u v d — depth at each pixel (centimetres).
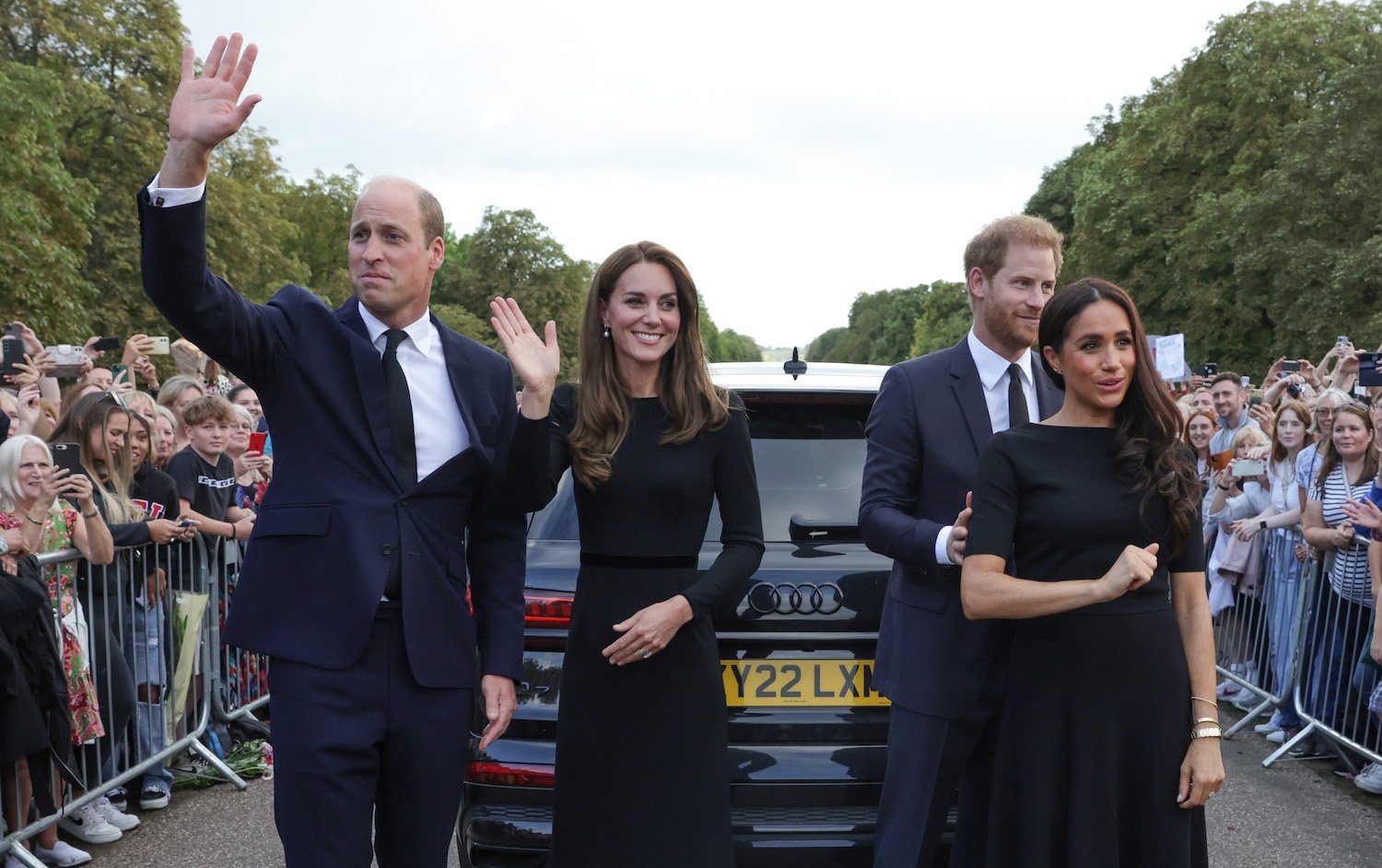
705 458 328
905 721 330
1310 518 645
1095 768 285
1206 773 285
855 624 358
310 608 285
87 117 3409
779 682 357
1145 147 4428
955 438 338
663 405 328
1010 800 292
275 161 4553
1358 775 591
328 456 292
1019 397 342
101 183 3403
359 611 284
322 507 288
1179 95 4369
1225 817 541
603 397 323
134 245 3400
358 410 293
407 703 290
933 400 341
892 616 341
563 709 327
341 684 283
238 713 648
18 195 2727
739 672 356
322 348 294
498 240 8144
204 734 621
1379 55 3509
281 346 292
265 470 710
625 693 320
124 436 564
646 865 317
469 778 362
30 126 2861
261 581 289
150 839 513
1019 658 292
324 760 278
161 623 570
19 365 764
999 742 295
